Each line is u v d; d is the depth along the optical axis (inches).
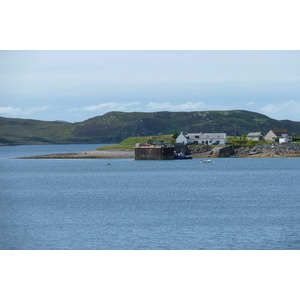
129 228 3535.9
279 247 3006.9
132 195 5497.1
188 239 3201.3
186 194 5516.7
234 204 4670.3
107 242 3154.5
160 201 4936.0
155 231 3427.7
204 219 3838.6
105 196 5447.8
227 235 3292.3
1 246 3083.2
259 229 3459.6
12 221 3885.3
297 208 4379.9
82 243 3137.3
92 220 3868.1
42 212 4328.3
